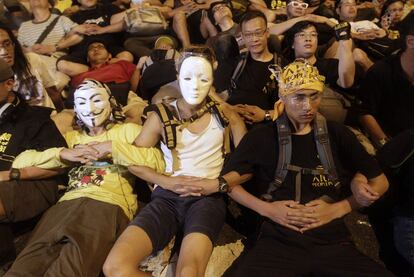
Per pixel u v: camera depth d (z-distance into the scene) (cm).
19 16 527
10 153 281
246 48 359
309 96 238
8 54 324
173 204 253
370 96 347
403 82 334
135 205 278
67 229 244
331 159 244
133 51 471
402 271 267
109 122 290
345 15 495
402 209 260
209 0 510
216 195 257
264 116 325
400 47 343
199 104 258
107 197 265
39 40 480
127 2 561
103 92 281
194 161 257
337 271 229
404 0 511
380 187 244
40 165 272
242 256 264
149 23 473
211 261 276
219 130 260
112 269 214
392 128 346
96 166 275
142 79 388
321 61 366
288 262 233
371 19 522
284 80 245
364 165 247
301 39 359
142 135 263
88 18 501
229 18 454
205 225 234
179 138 256
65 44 465
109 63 431
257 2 521
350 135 250
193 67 248
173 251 258
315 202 242
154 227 237
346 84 352
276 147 250
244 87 347
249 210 295
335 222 243
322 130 246
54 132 288
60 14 506
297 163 245
